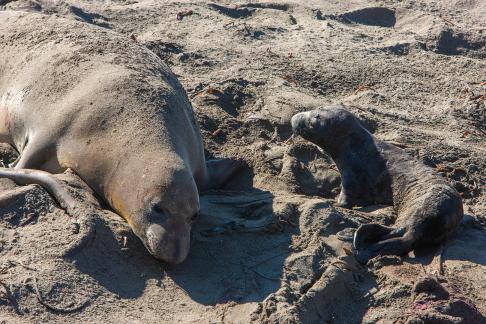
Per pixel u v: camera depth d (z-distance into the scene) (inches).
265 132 709.3
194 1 1051.3
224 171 625.9
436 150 708.7
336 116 646.5
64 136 564.7
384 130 743.1
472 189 654.5
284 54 900.0
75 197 512.7
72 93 583.8
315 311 470.6
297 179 636.7
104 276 460.8
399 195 606.9
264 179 631.8
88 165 547.8
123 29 935.0
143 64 625.0
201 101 741.9
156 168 516.4
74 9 953.5
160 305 452.4
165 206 500.7
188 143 573.0
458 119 794.2
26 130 598.5
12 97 617.6
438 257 538.3
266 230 534.6
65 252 459.8
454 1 1181.7
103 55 623.2
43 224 483.5
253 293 475.8
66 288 438.6
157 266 488.7
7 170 533.6
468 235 580.7
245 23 989.2
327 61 894.4
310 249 518.0
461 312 475.5
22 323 405.7
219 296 470.9
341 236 538.6
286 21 1029.2
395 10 1110.4
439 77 891.4
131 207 512.7
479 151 720.3
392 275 507.2
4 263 443.8
